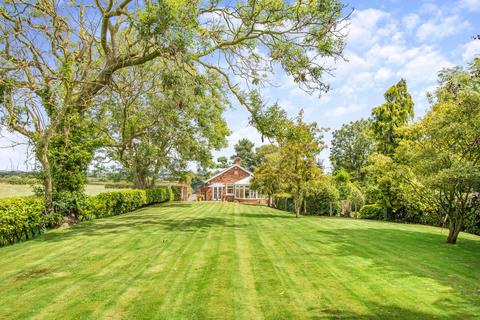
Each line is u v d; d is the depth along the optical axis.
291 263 8.13
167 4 11.47
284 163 20.92
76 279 6.76
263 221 17.78
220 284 6.43
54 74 12.76
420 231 14.89
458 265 8.10
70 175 15.38
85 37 14.83
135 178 32.31
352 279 6.80
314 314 5.01
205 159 32.91
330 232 13.63
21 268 7.62
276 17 14.21
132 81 17.33
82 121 16.03
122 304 5.39
